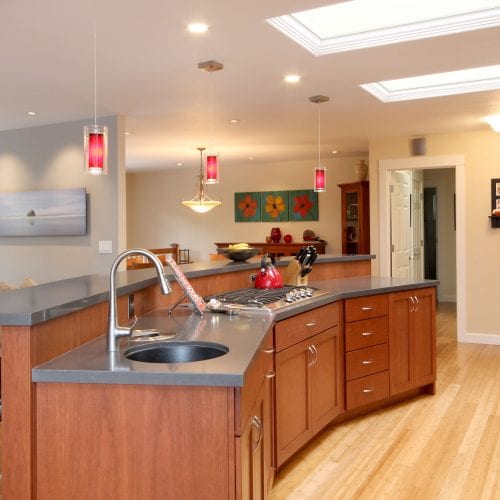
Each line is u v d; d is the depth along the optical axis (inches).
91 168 119.4
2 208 221.6
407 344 157.4
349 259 183.5
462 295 239.6
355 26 129.0
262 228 366.0
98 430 62.7
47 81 152.9
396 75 150.3
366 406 150.1
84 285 92.2
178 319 98.5
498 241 232.5
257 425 74.0
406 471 113.3
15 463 63.6
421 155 244.1
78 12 105.6
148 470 61.9
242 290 138.9
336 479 110.0
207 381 59.9
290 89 163.9
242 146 279.4
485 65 143.3
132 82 154.3
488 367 197.2
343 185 309.1
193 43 123.1
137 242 410.3
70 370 62.3
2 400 63.6
